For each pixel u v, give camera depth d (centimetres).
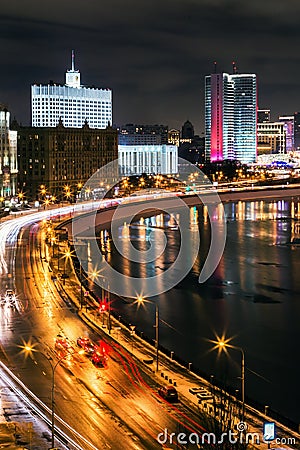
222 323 15588
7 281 18400
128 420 9312
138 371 11388
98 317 14850
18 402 9862
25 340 13000
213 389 10106
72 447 8381
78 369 11400
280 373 12462
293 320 15862
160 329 15062
